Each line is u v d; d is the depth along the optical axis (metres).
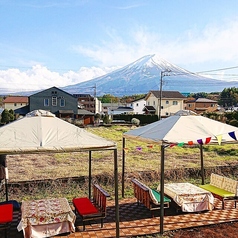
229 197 7.44
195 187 7.59
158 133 6.52
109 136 22.30
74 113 39.72
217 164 12.41
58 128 5.73
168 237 5.66
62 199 6.52
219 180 7.98
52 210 5.67
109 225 6.21
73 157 14.09
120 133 24.38
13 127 5.53
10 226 6.10
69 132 5.65
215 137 6.33
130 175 9.81
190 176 10.49
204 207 7.02
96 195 6.68
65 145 5.09
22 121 5.80
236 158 14.20
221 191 7.56
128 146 17.84
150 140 6.31
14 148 4.79
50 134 5.45
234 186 7.41
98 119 42.38
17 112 38.31
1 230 5.57
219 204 7.66
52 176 9.81
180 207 6.87
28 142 5.03
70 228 5.67
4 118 33.72
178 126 6.63
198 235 5.73
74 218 5.68
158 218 6.63
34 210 5.66
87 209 6.07
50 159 13.52
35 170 10.88
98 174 9.70
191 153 15.63
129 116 41.19
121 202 7.78
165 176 10.20
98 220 6.51
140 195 7.18
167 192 7.32
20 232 5.83
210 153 15.73
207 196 7.04
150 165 11.99
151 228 6.06
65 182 9.00
